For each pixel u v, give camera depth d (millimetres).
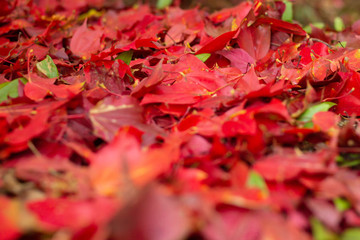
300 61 620
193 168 469
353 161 478
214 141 469
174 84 546
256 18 633
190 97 526
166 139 486
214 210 433
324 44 625
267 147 489
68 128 490
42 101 511
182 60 596
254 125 478
